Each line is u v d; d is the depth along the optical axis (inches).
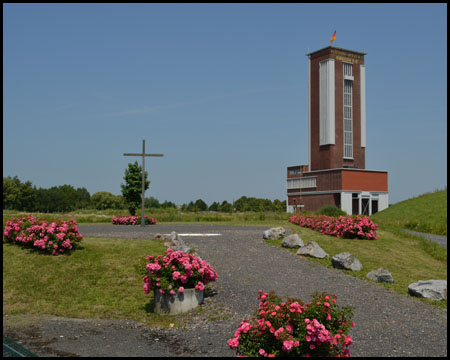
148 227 1075.9
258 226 1103.0
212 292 474.9
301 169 3998.5
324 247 754.2
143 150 1124.5
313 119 4005.9
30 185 4133.9
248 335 263.0
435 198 1765.5
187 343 328.8
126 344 325.7
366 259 676.7
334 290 491.2
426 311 416.8
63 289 477.1
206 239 790.5
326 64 3885.3
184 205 4207.7
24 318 397.1
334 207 1601.9
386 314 403.2
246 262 619.8
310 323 249.6
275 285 508.1
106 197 5349.4
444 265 681.6
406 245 814.5
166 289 411.8
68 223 620.4
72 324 380.8
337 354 258.4
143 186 1120.8
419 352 307.7
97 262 560.1
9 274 511.2
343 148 3907.5
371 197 3676.2
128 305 440.5
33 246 611.8
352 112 3981.3
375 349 311.7
